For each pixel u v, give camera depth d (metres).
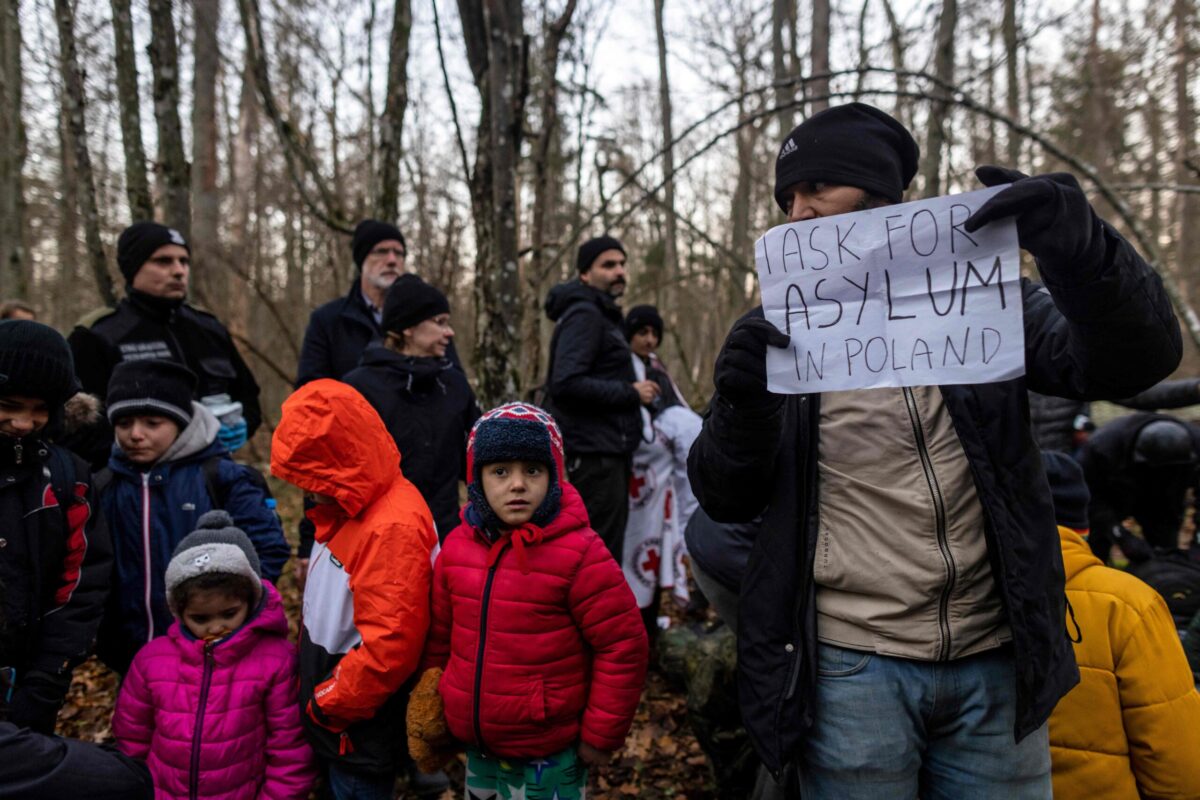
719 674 2.61
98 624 2.14
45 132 10.80
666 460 3.78
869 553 1.48
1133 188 3.25
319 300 13.25
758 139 9.80
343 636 2.06
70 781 1.28
